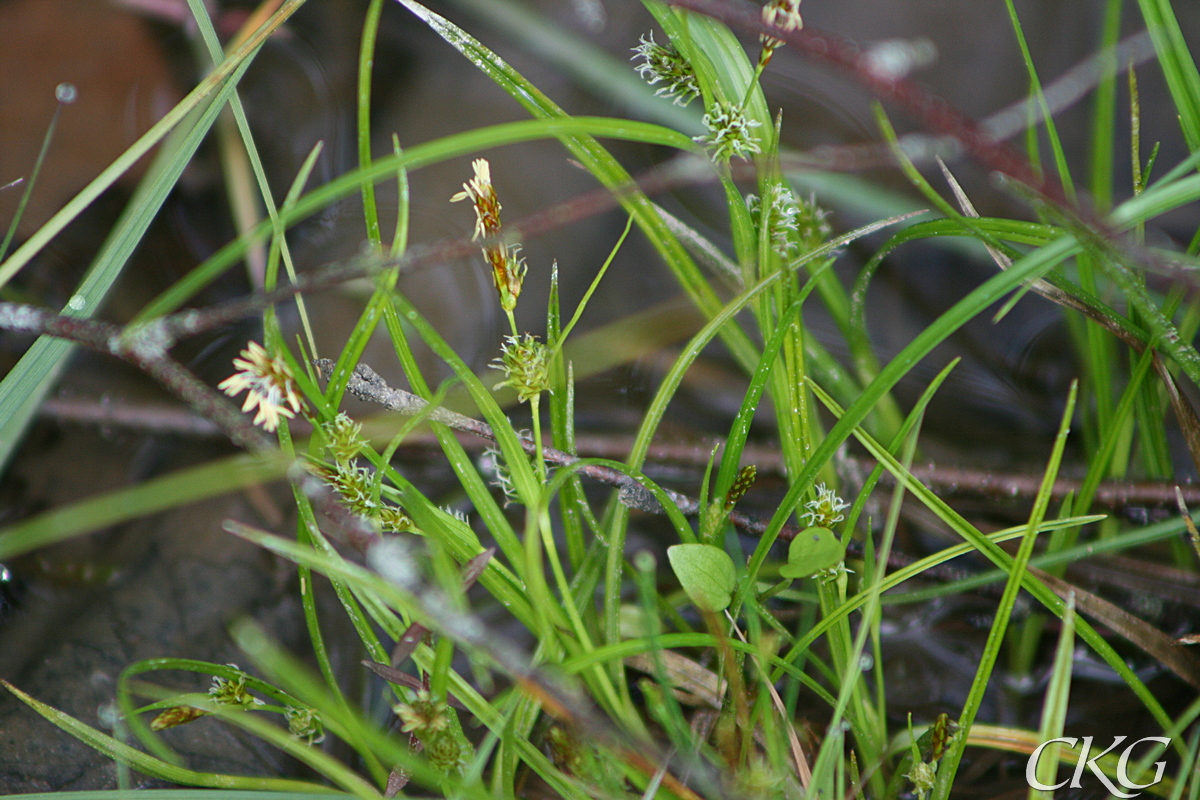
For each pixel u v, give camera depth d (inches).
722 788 18.8
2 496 20.8
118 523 20.7
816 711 19.9
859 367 20.9
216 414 18.4
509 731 19.0
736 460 19.2
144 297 21.8
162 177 19.5
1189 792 19.4
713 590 18.9
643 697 19.9
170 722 19.0
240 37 20.8
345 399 21.2
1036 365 21.5
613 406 21.4
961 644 20.3
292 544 18.4
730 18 18.2
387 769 19.7
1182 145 22.0
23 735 19.8
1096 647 19.2
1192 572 20.1
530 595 19.2
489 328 21.7
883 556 18.7
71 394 21.1
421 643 19.1
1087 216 18.3
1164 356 20.0
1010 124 18.6
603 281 22.0
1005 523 20.7
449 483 21.0
